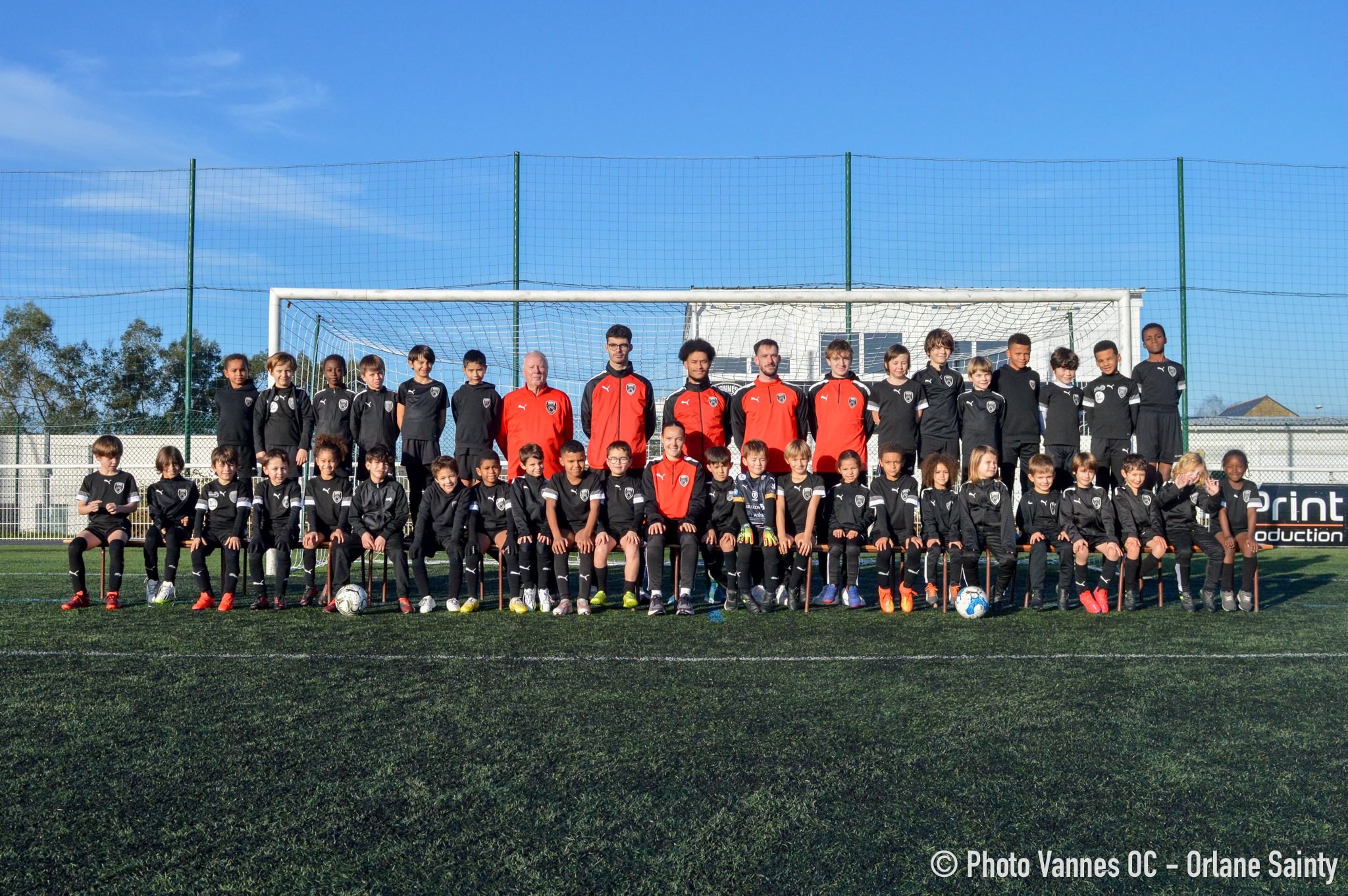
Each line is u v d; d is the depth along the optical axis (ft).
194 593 21.52
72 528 39.50
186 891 6.39
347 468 20.42
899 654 13.91
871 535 18.80
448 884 6.48
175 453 19.61
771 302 26.45
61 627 16.33
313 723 10.14
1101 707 10.84
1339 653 13.92
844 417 21.03
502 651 14.10
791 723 10.16
